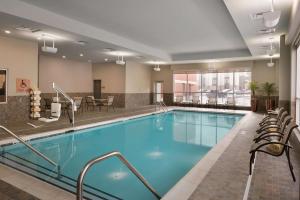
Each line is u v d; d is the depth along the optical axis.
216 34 8.99
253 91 13.37
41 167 4.38
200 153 5.79
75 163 4.86
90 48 10.20
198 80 16.14
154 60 14.23
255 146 3.74
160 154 5.69
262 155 4.47
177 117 12.00
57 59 13.57
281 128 4.27
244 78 14.62
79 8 6.38
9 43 8.27
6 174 3.65
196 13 6.62
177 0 5.73
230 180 3.30
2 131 6.59
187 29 8.34
